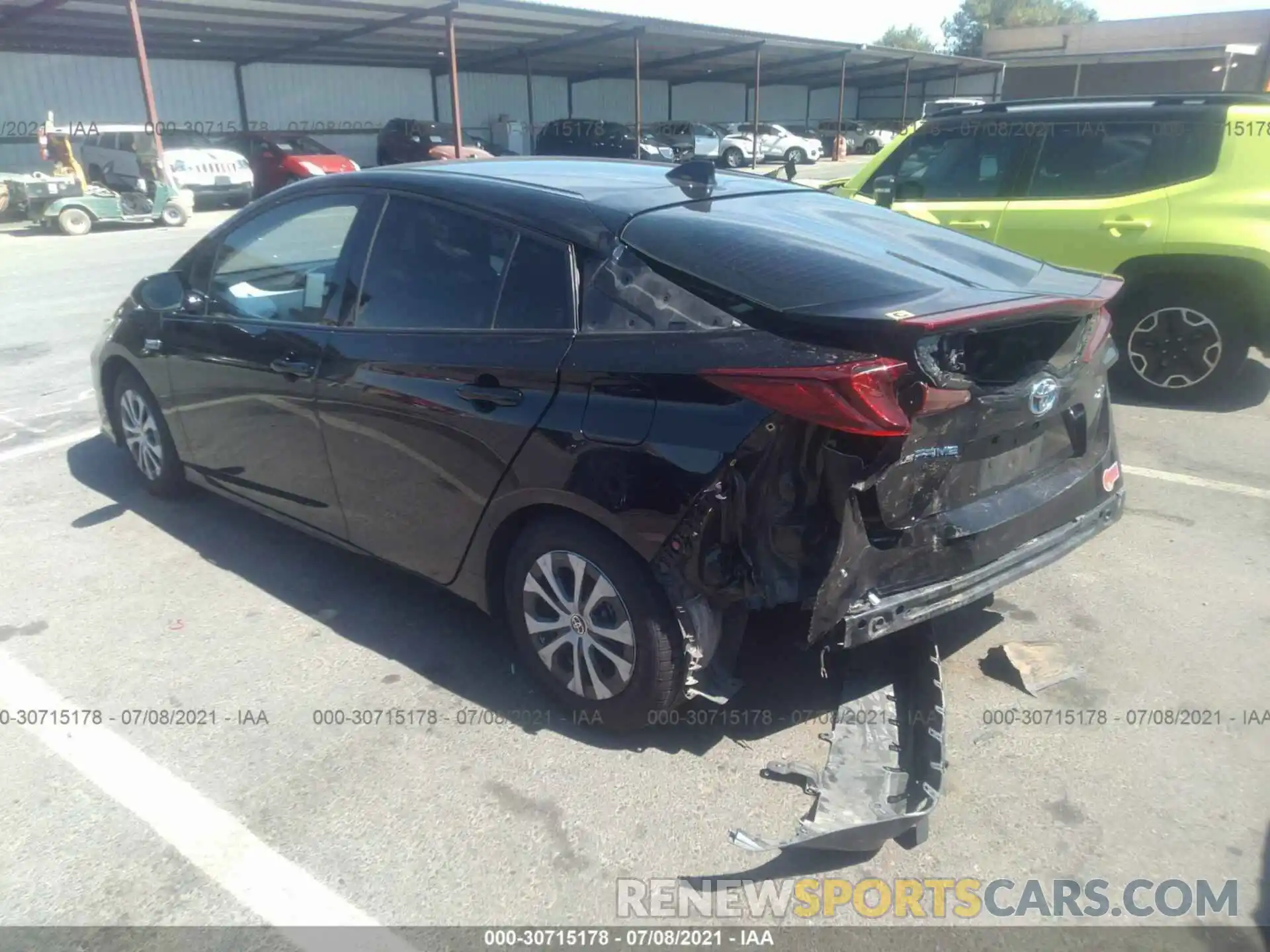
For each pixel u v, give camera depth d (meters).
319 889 2.58
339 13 24.69
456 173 3.67
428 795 2.92
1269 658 3.63
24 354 8.27
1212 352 6.42
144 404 4.86
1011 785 2.97
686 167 3.83
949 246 3.60
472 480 3.24
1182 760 3.07
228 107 30.44
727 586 2.76
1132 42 49.09
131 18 19.97
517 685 3.48
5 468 5.58
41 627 3.88
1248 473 5.41
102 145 22.45
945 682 3.50
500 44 32.16
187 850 2.71
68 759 3.09
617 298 2.99
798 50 37.56
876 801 2.79
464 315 3.34
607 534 2.94
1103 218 6.39
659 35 31.16
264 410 4.01
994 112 6.92
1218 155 6.11
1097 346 3.37
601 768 3.03
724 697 2.99
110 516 4.91
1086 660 3.62
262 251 4.10
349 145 34.09
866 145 45.97
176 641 3.77
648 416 2.79
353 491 3.74
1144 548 4.52
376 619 3.94
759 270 2.88
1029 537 3.16
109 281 12.19
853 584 2.68
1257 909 2.52
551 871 2.64
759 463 2.62
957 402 2.74
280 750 3.13
